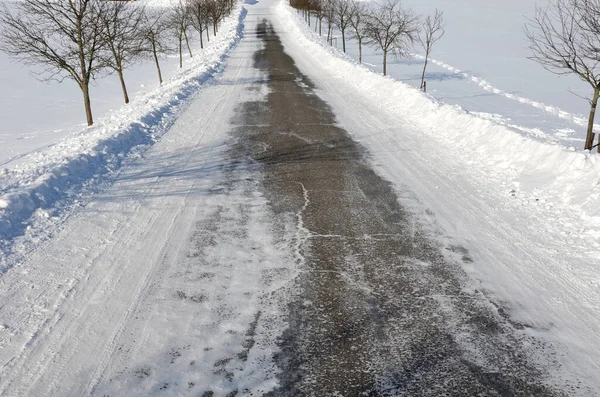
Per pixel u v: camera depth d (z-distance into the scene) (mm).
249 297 4270
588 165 6441
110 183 7301
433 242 5336
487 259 4953
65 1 15047
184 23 38031
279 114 12266
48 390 3219
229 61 24500
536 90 22922
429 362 3439
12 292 4375
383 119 11695
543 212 6031
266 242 5344
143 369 3400
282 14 57719
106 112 19406
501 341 3674
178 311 4078
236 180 7414
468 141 9180
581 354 3531
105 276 4652
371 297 4262
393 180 7395
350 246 5234
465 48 36969
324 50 26500
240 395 3139
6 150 12945
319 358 3486
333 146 9258
